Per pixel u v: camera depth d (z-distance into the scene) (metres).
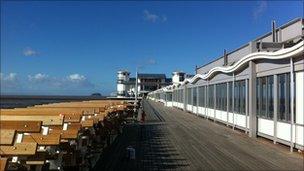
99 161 14.04
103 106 23.55
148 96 148.25
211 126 30.06
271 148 17.81
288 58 17.53
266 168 13.09
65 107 18.53
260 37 24.80
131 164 13.54
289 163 14.05
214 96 35.41
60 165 9.18
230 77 28.59
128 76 146.88
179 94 64.81
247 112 23.89
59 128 10.01
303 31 18.59
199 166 13.31
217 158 14.97
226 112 30.47
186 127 29.02
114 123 20.17
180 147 17.97
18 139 8.45
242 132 25.22
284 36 21.16
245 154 16.03
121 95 134.25
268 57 19.41
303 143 16.11
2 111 11.95
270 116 20.25
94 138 13.10
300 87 16.53
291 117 17.22
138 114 39.94
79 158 10.53
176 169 12.76
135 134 23.58
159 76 153.00
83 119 13.16
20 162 7.65
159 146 18.22
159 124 31.78
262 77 21.56
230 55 31.67
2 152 7.27
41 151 8.01
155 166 13.23
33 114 11.27
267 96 20.73
